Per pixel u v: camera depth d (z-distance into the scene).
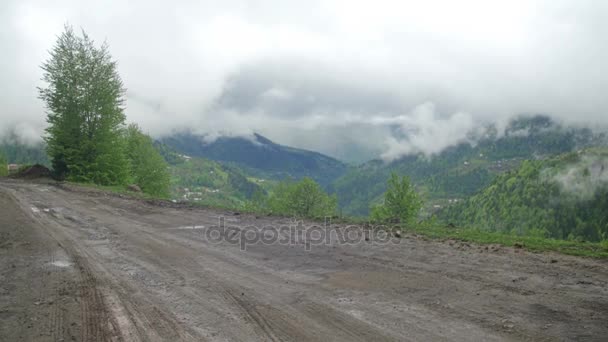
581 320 4.70
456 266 7.25
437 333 4.51
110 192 24.69
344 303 5.57
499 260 7.59
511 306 5.21
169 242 10.05
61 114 35.31
